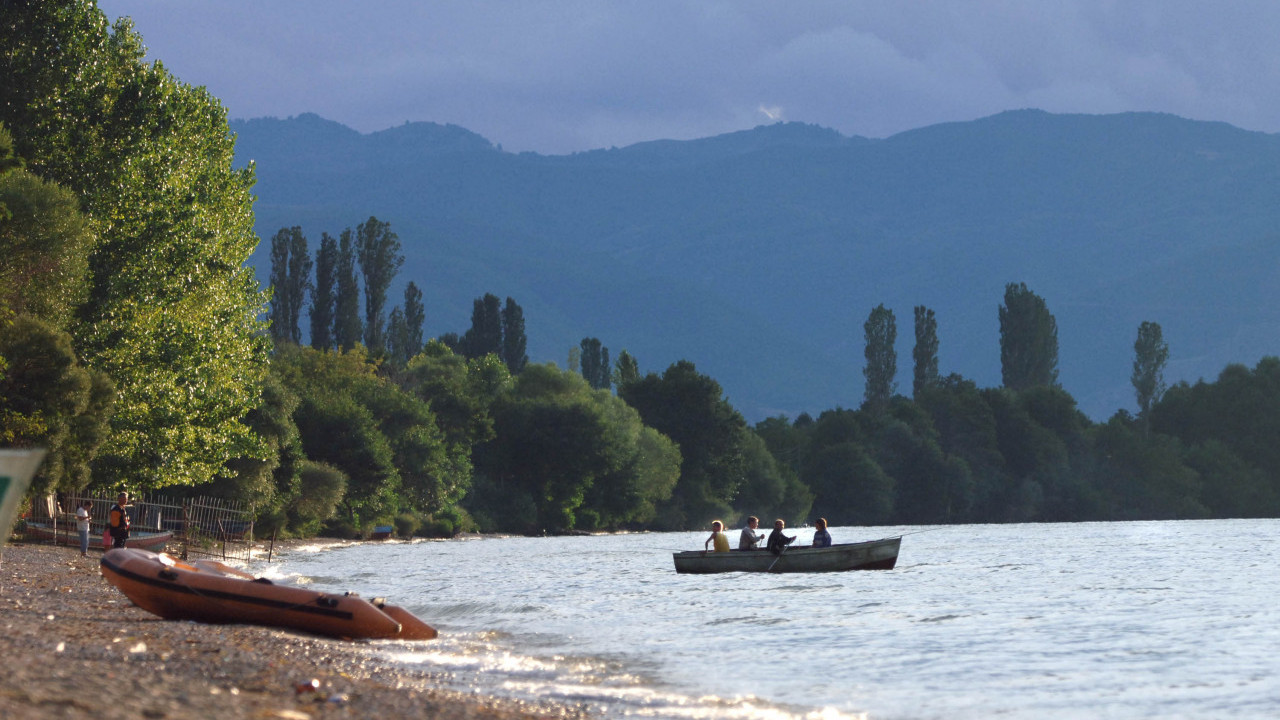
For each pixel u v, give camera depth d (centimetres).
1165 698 6700
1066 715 6191
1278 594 13775
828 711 6200
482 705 5519
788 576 16775
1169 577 16738
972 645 9019
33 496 17938
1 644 5822
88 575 13050
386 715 4872
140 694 4459
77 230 17088
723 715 5903
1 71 18075
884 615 11356
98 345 17900
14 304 17062
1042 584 15412
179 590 8644
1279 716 6159
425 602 12762
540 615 11462
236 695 4884
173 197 19050
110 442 18262
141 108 18900
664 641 9306
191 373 19112
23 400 16200
